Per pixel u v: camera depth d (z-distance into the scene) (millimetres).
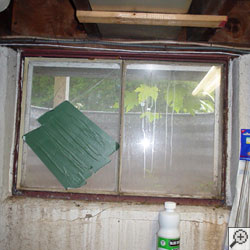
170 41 1363
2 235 1313
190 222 1272
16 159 1413
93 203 1330
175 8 1062
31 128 1454
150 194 1375
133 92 1451
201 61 1424
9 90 1385
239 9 1387
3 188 1341
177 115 1441
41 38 1376
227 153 1384
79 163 1408
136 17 1088
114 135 1425
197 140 1424
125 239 1282
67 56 1447
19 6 1410
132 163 1407
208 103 1446
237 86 1353
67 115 1452
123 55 1428
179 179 1399
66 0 1410
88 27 1229
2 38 1368
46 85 1483
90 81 1476
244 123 1310
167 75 1466
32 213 1313
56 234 1302
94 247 1290
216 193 1383
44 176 1415
